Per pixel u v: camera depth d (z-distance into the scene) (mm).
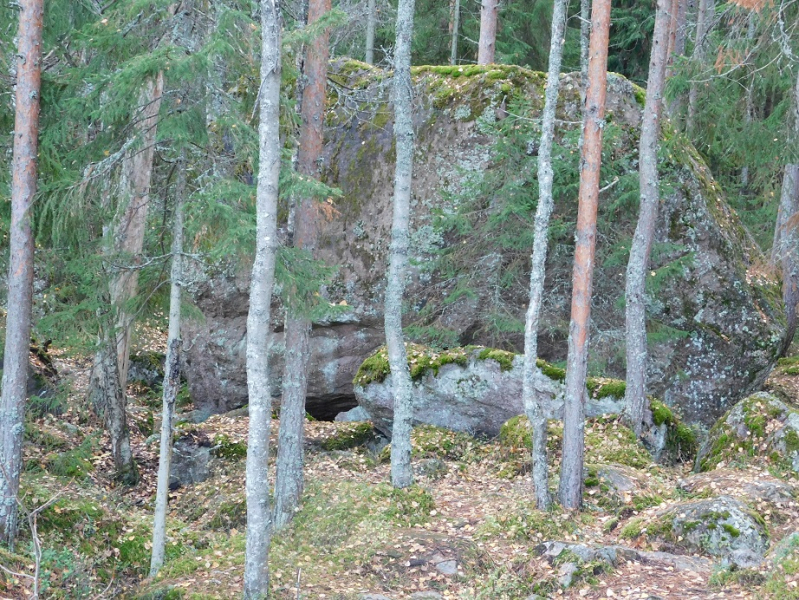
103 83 9609
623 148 16406
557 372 14672
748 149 15750
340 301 17266
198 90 9898
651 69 13984
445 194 16094
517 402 14875
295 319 11945
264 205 8672
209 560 10461
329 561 10266
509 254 16562
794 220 14914
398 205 12445
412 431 15344
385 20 27266
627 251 15516
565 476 11547
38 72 10047
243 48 9703
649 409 14188
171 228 11062
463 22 26703
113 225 10789
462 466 14039
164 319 11664
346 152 18031
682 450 14266
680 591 8812
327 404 18297
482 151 16797
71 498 11656
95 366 13984
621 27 27891
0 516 9945
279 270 9844
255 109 10406
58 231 9984
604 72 11406
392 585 9625
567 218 16188
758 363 16422
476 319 16547
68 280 11953
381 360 15664
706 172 18328
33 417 14375
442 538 10539
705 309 16375
